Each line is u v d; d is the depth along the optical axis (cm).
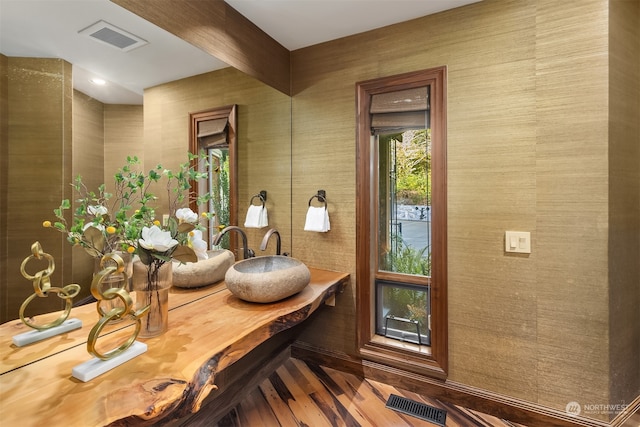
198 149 170
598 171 152
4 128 97
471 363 182
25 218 101
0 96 96
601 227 152
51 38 109
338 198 220
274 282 152
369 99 207
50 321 107
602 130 151
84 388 84
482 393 179
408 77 193
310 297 168
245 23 192
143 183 131
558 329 162
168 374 92
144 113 142
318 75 224
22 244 100
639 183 173
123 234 112
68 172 113
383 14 188
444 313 187
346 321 220
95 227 114
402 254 210
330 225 222
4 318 96
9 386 83
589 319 156
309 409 182
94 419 72
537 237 165
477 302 179
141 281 115
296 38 216
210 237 179
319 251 227
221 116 183
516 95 168
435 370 190
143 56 140
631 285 167
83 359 97
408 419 174
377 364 210
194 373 93
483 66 175
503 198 172
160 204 147
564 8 157
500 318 174
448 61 183
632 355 168
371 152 211
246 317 138
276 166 224
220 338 116
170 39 148
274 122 220
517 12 166
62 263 109
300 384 207
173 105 153
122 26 130
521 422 169
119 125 132
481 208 177
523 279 169
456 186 183
